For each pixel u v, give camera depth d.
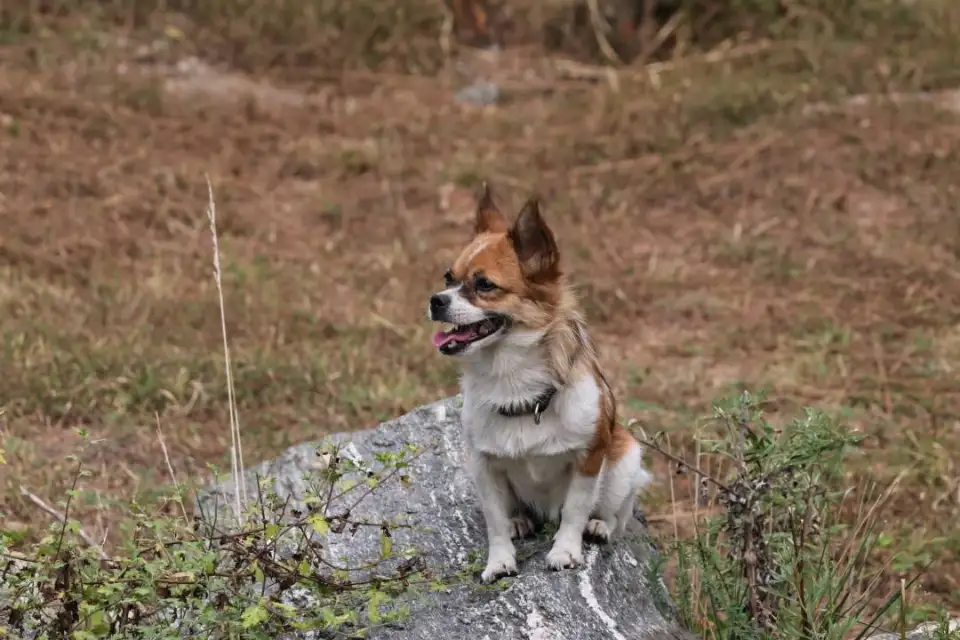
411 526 6.43
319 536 6.91
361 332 11.88
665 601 6.92
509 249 6.54
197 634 5.94
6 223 13.31
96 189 14.17
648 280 13.12
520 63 18.19
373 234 14.18
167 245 13.38
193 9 18.42
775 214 14.44
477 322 6.40
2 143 14.73
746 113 16.23
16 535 5.97
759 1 18.20
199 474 9.35
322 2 18.50
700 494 8.30
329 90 17.33
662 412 10.42
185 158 15.16
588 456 6.54
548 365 6.46
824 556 7.05
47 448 9.60
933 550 8.53
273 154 15.61
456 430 7.79
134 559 5.77
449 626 6.16
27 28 17.58
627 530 7.40
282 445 9.83
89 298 12.09
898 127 15.67
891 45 17.45
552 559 6.52
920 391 11.01
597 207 14.72
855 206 14.50
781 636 6.61
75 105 15.66
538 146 15.88
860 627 7.43
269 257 13.43
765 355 11.82
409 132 16.31
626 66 18.02
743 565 6.77
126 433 9.85
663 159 15.33
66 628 5.70
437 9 18.69
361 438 7.86
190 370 10.80
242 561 5.98
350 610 5.97
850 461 9.62
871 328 12.24
